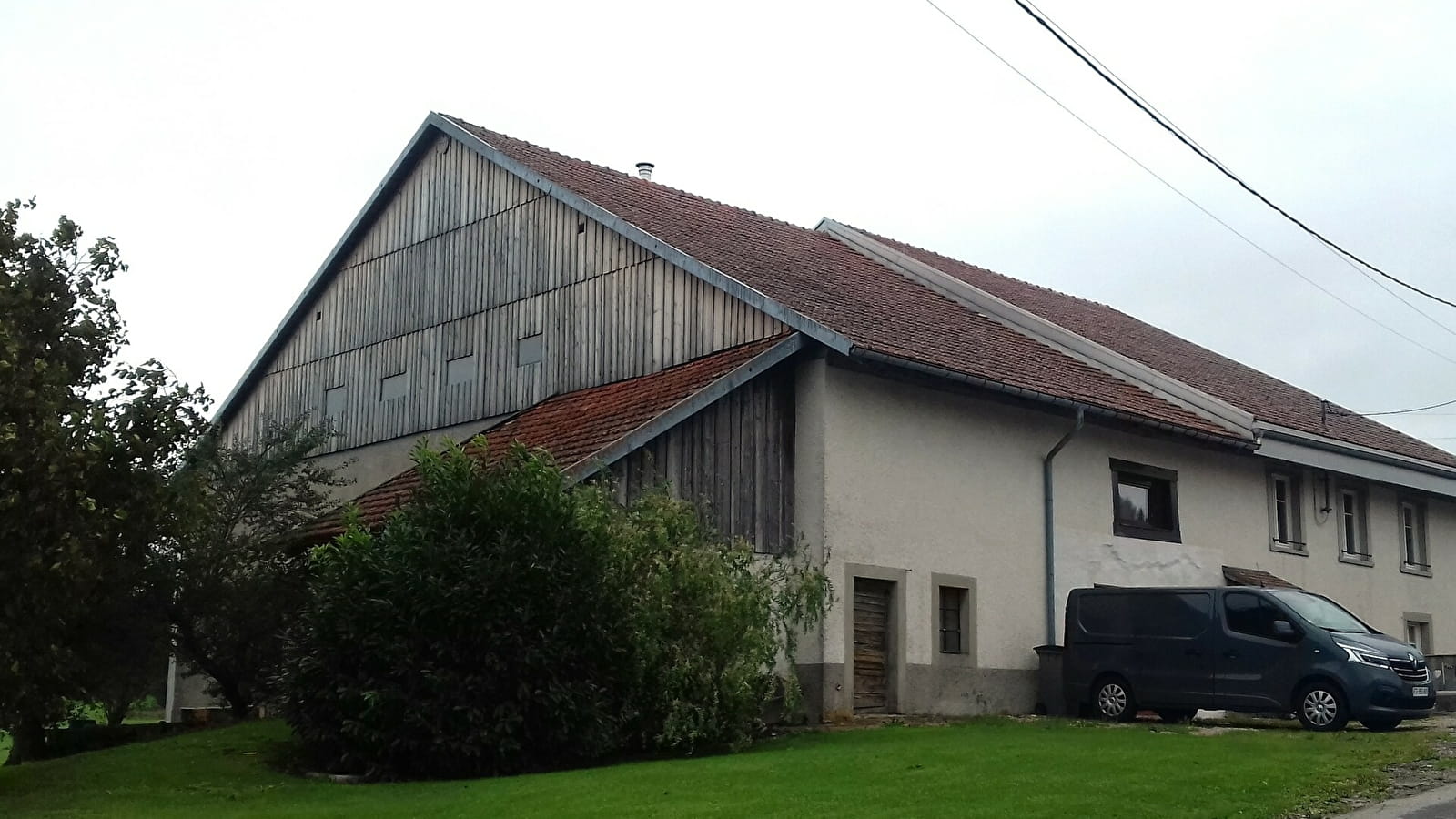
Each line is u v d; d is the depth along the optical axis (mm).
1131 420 21125
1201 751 13094
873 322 19172
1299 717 16188
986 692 19250
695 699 14281
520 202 22844
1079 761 12180
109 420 13930
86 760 14820
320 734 13531
